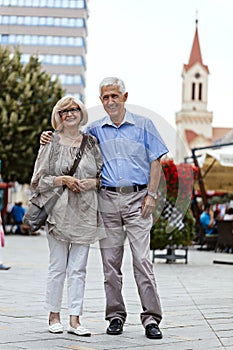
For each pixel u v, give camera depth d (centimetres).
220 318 711
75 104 614
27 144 3509
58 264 613
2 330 602
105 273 623
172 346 546
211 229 2272
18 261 1549
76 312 600
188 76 14750
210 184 2498
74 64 8319
